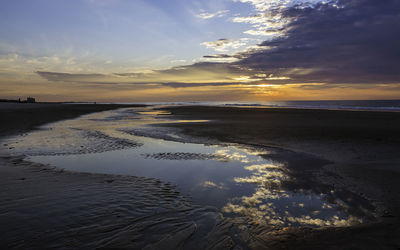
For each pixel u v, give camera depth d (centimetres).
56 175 617
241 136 1303
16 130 1490
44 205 415
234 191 536
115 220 370
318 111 3184
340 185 571
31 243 295
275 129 1536
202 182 596
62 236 314
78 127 1725
